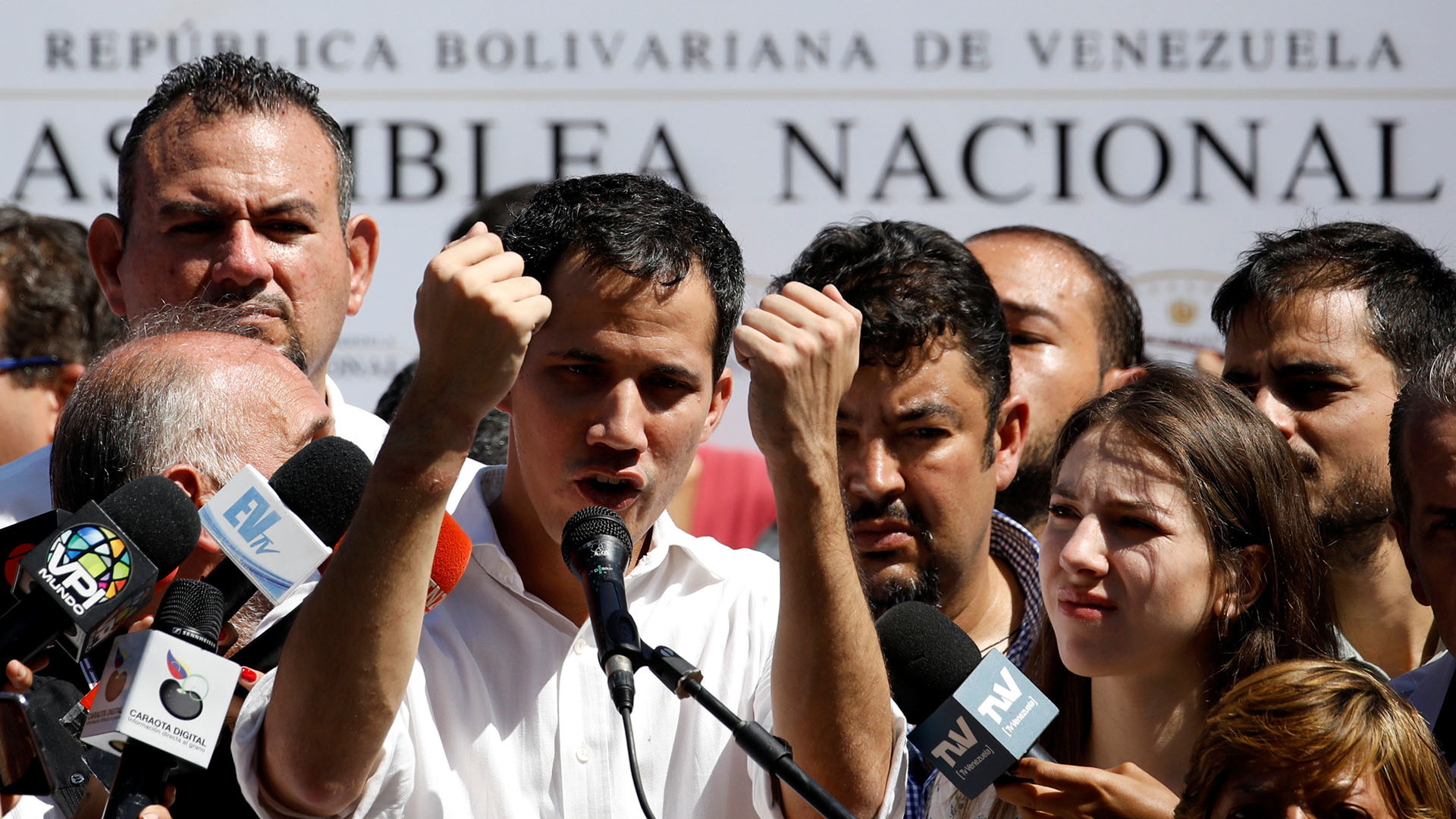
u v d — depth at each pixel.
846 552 8.86
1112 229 18.83
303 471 8.79
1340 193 18.80
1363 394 12.99
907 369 12.48
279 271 12.64
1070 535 10.41
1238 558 10.26
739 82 18.89
